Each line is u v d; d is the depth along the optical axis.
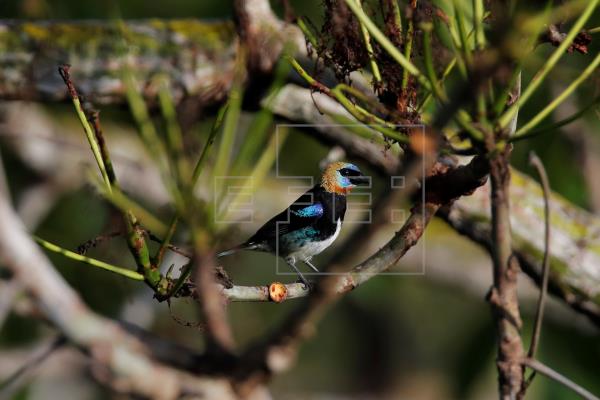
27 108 14.33
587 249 10.57
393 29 6.51
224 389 5.26
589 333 14.70
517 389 5.87
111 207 5.94
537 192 10.87
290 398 20.02
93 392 14.79
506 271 5.88
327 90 6.30
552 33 6.23
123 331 5.45
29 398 14.62
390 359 20.42
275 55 9.62
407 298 19.84
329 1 6.68
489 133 5.75
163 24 10.08
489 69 4.77
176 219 5.66
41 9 12.57
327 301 4.83
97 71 9.77
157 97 9.88
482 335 15.80
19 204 15.20
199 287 5.11
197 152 5.67
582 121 14.41
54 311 5.38
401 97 6.48
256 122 5.18
